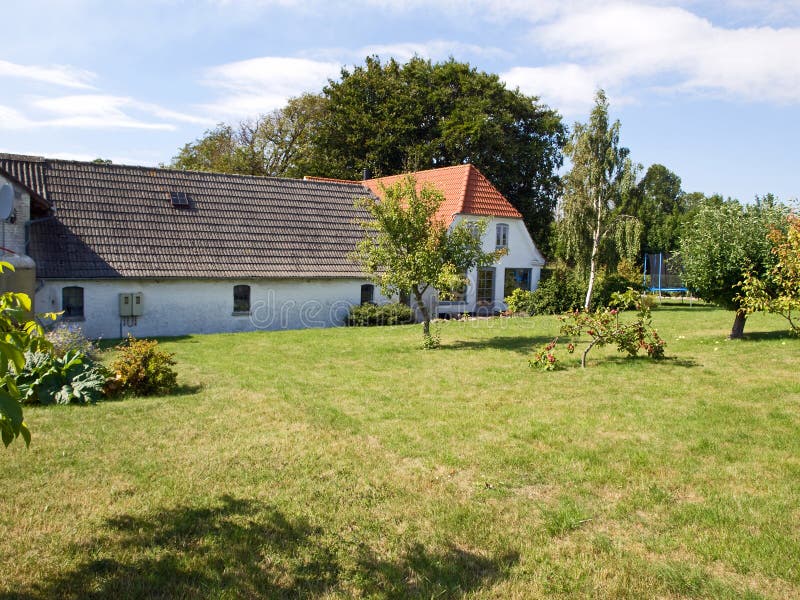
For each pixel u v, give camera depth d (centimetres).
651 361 1305
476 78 4281
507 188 4381
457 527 543
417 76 4328
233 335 2039
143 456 725
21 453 732
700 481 635
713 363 1264
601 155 2842
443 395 1047
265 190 2616
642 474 657
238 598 438
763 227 1526
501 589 450
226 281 2234
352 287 2497
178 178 2462
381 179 3291
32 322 375
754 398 960
